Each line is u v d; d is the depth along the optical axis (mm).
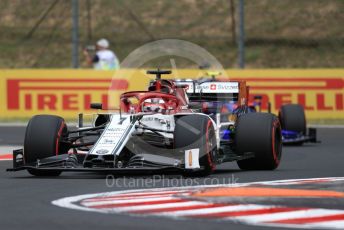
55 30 140000
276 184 38062
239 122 45344
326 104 92000
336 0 140000
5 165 50312
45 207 30844
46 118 41531
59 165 39531
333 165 49875
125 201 31844
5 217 28625
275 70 92312
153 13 141375
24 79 94875
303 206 30594
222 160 42031
